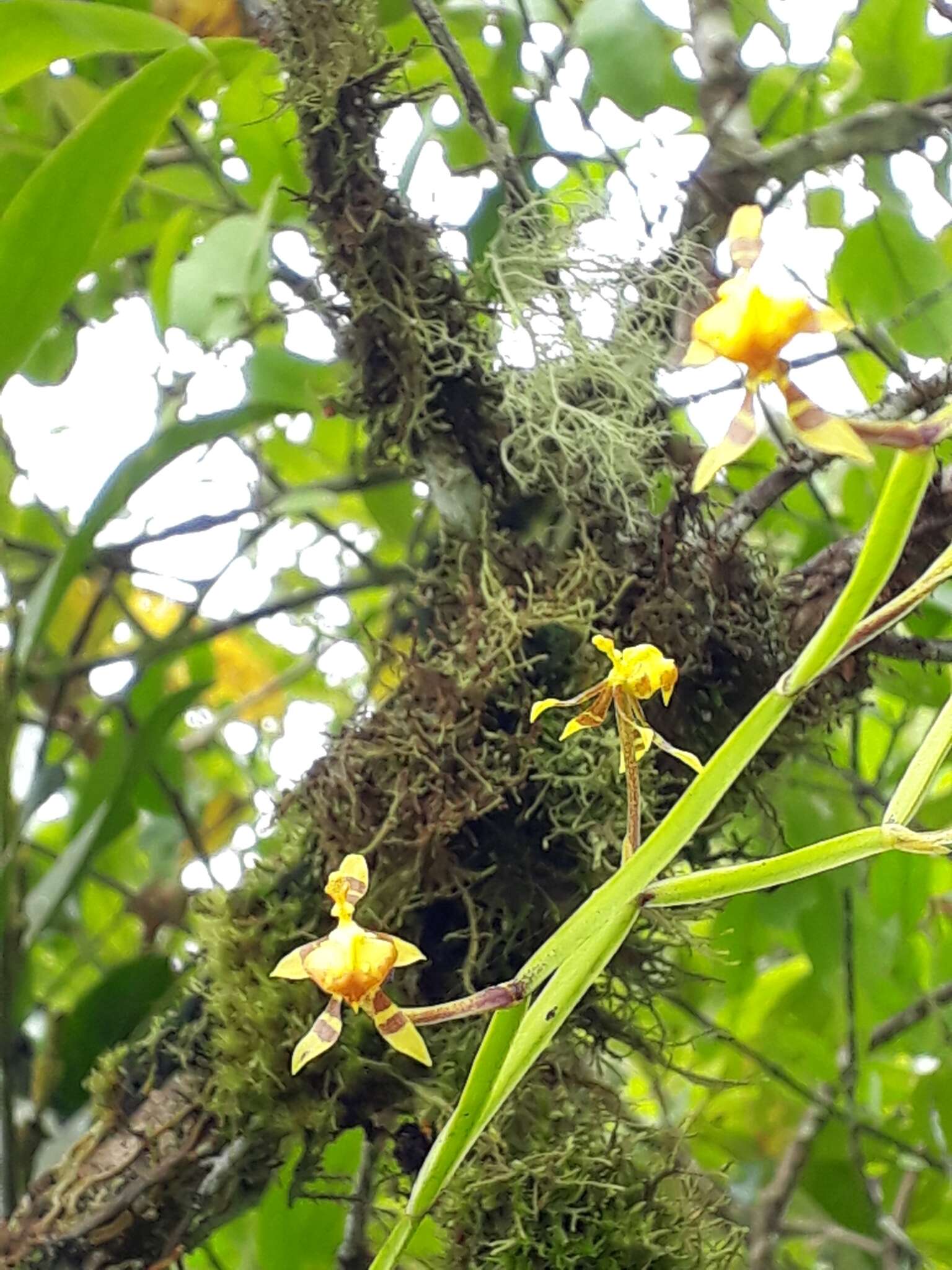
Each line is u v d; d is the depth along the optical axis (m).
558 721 0.34
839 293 0.53
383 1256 0.23
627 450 0.37
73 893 0.45
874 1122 0.67
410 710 0.34
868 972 0.57
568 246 0.38
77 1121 0.39
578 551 0.36
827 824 0.52
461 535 0.37
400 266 0.36
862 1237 0.64
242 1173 0.33
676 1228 0.31
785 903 0.52
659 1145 0.33
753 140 0.46
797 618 0.38
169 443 0.43
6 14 0.36
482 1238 0.31
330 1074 0.32
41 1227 0.32
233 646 0.77
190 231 0.58
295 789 0.35
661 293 0.38
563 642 0.35
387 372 0.37
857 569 0.19
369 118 0.35
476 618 0.35
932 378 0.38
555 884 0.34
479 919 0.34
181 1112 0.33
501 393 0.37
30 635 0.42
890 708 0.67
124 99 0.36
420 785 0.33
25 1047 0.46
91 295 0.59
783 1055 0.67
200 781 0.73
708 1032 0.45
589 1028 0.36
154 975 0.41
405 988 0.33
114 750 0.47
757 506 0.39
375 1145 0.37
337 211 0.36
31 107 0.53
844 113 0.53
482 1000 0.21
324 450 0.65
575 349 0.37
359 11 0.35
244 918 0.33
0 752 0.42
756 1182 0.69
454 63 0.40
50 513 0.60
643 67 0.43
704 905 0.35
